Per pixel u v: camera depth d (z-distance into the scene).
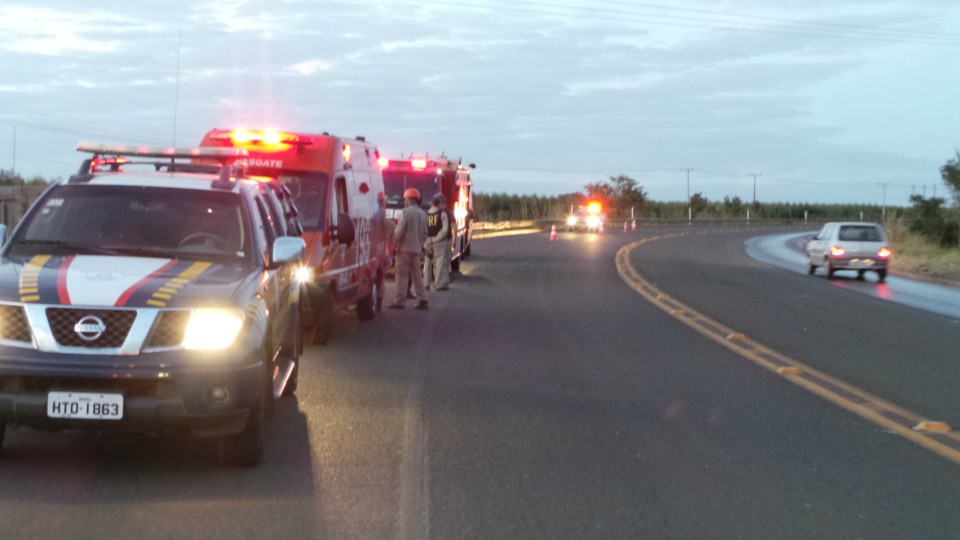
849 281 29.41
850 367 12.57
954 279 31.64
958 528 6.27
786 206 121.00
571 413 9.36
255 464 7.16
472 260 32.56
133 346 6.45
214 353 6.61
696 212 106.88
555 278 25.89
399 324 15.63
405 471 7.20
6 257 7.43
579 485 6.99
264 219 8.68
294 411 9.09
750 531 6.11
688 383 11.10
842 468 7.66
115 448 7.55
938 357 13.64
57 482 6.65
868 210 123.69
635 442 8.30
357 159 14.89
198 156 9.46
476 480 7.04
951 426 9.27
